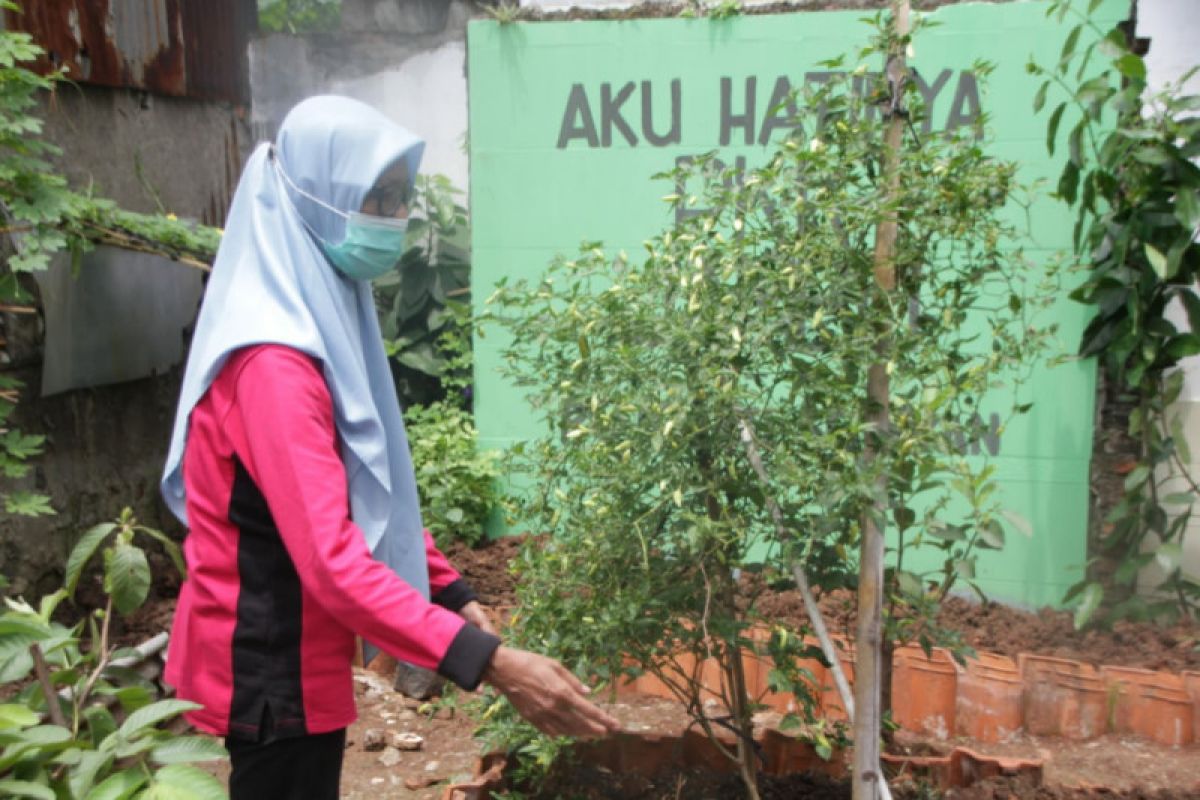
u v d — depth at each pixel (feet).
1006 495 14.87
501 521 16.63
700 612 8.00
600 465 7.57
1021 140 14.52
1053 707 12.28
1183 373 14.03
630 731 10.78
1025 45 14.34
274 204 6.61
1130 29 14.37
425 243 19.83
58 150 12.35
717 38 15.12
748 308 7.16
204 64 18.62
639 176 15.58
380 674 14.06
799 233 7.32
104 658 8.10
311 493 5.79
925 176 7.25
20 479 13.26
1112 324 14.20
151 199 16.85
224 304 6.62
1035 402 14.67
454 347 18.62
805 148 7.39
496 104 15.74
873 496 6.64
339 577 5.70
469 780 9.70
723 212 7.77
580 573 7.88
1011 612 14.64
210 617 6.34
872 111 8.57
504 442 16.30
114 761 7.45
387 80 22.11
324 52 22.08
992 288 14.38
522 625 8.29
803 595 7.29
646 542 7.68
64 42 14.40
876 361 6.86
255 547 6.24
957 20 14.47
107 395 15.44
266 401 5.88
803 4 15.16
